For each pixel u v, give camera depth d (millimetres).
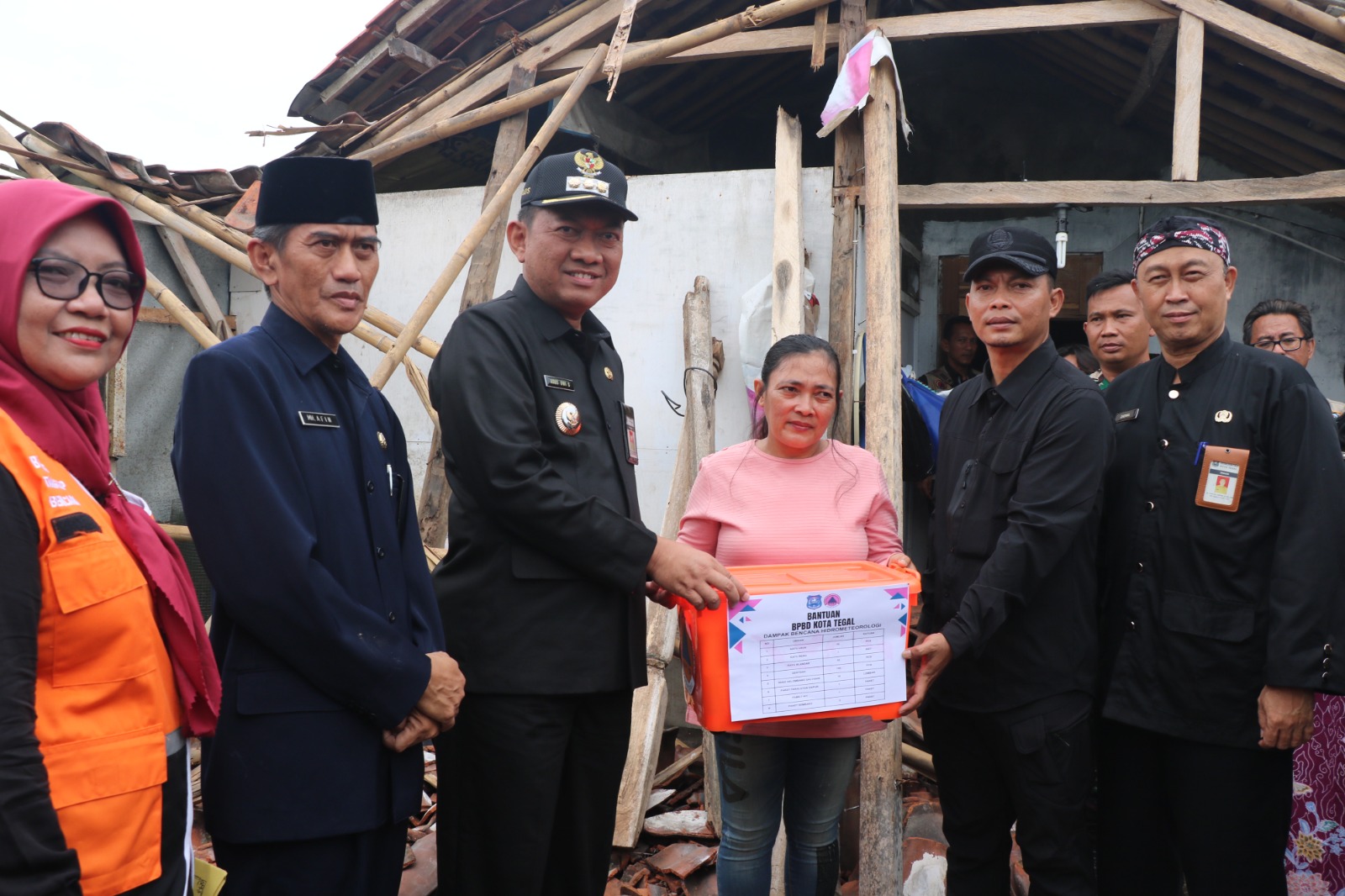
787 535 2242
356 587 1657
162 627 1381
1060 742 2146
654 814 3453
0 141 4797
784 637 1932
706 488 2350
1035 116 6664
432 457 4301
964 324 6102
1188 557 2127
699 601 1879
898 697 2012
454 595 1984
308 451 1624
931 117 6844
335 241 1688
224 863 1583
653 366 4520
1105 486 2328
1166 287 2193
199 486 1530
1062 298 2348
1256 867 2070
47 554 1165
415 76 5598
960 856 2375
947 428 2498
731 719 1922
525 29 5164
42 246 1231
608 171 2021
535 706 1935
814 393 2236
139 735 1252
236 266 5039
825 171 4367
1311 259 6125
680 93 6031
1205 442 2135
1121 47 5340
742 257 4426
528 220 2057
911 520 5711
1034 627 2162
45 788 1081
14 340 1238
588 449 2041
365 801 1622
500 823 1931
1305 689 1938
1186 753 2107
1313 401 2027
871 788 2844
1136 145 6484
